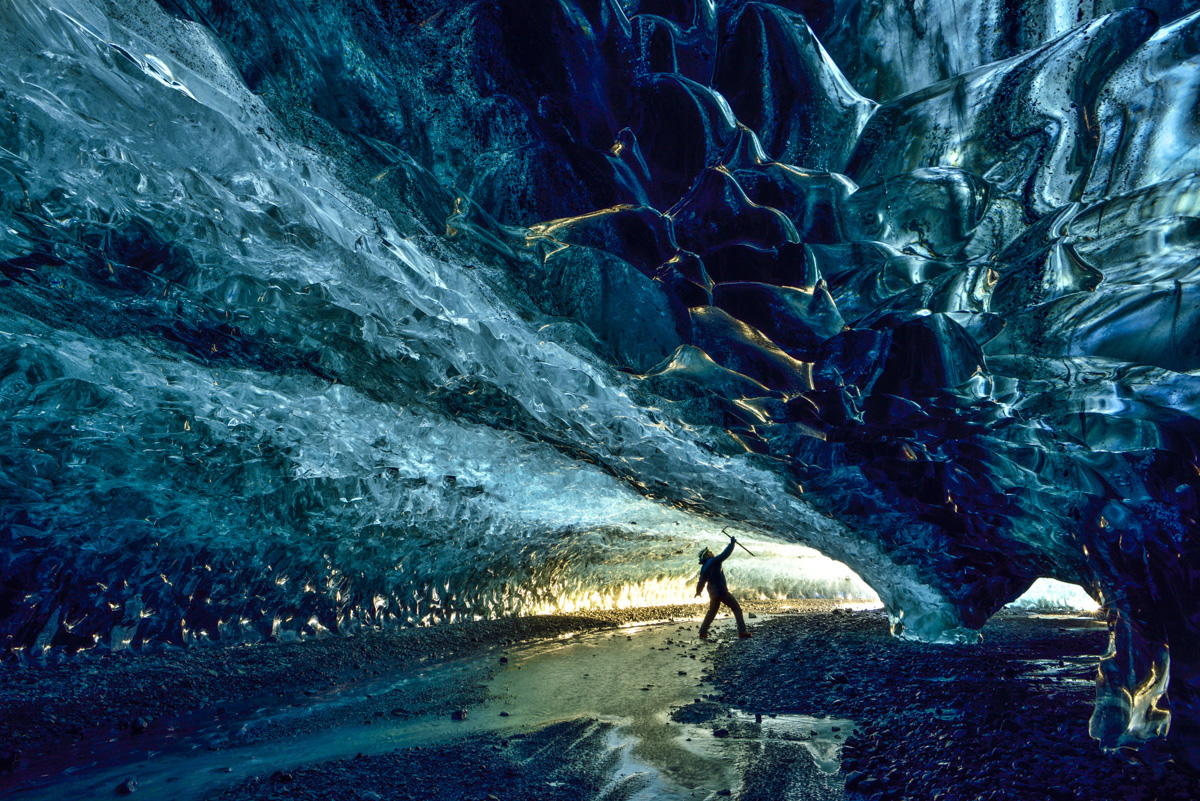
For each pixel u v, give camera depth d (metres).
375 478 5.67
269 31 3.57
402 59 4.37
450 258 4.19
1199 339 3.23
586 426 5.46
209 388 4.27
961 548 5.21
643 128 4.99
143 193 2.99
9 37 2.33
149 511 4.64
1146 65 3.62
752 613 9.13
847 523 5.69
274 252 3.46
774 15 4.77
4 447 3.85
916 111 4.43
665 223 4.77
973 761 2.55
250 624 5.31
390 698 3.70
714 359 4.67
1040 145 3.96
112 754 2.70
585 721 3.24
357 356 4.47
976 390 3.70
